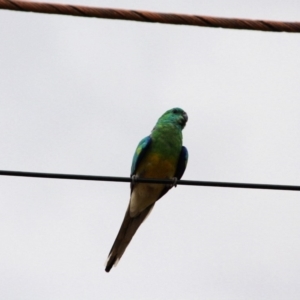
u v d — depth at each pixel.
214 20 9.63
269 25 9.74
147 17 9.47
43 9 9.22
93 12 9.34
